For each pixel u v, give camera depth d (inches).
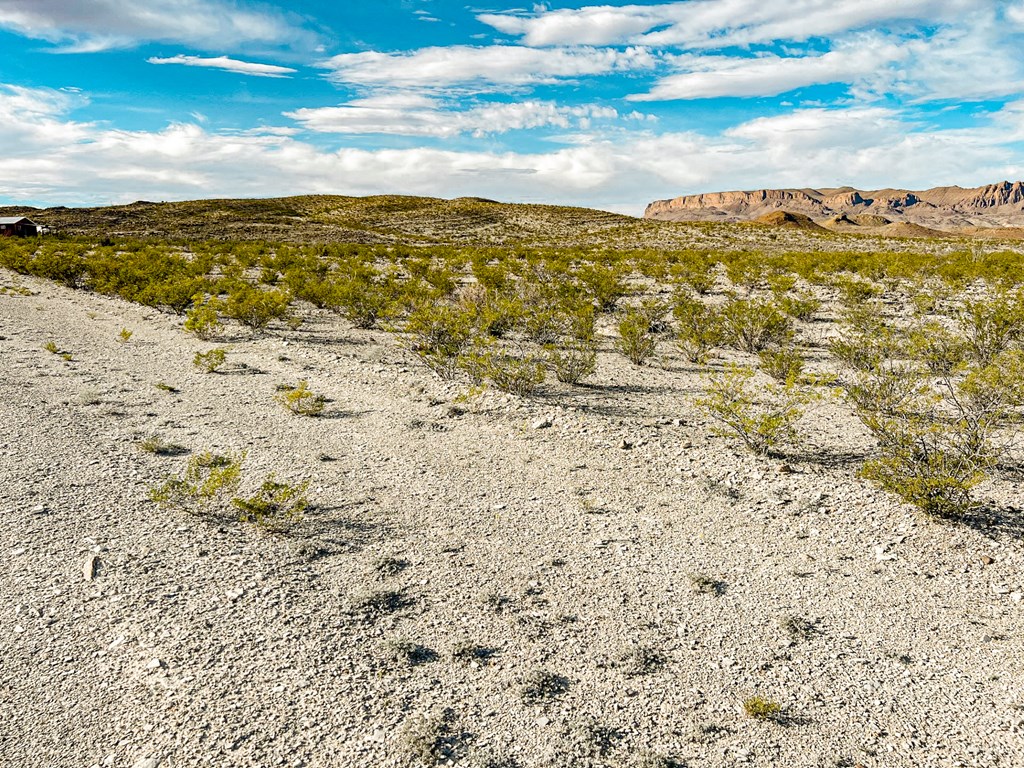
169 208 4345.5
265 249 2069.4
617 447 382.9
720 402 431.5
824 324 792.3
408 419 433.7
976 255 1355.8
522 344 687.7
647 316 791.1
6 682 185.5
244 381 522.9
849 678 200.1
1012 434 390.0
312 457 364.8
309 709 181.6
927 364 568.7
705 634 219.3
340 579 245.6
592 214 4333.2
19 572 236.4
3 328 705.6
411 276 1241.4
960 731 180.4
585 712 185.0
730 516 301.4
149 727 172.9
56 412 418.0
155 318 818.2
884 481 311.7
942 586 246.5
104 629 209.5
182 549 259.3
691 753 172.2
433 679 195.6
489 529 287.6
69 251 1642.5
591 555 267.6
